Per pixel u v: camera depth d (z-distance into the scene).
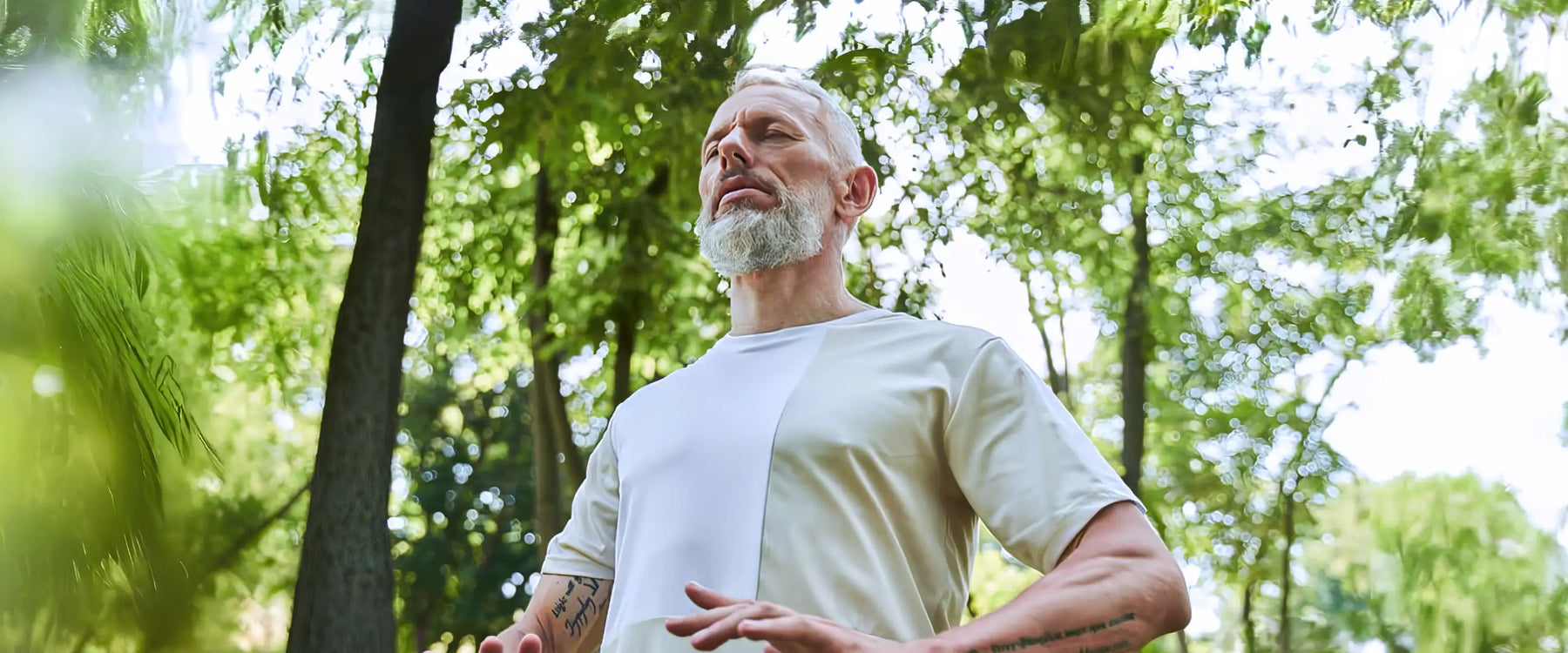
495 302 10.61
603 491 1.83
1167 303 10.66
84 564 6.30
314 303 10.40
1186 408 12.75
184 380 9.86
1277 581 13.57
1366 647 14.43
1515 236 9.54
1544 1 8.80
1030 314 10.99
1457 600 13.93
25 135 6.10
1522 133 9.20
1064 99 8.73
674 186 8.76
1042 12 8.11
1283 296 11.04
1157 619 1.40
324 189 9.49
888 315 1.76
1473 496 13.66
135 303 6.77
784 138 1.81
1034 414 1.58
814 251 1.78
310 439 12.15
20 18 6.48
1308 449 13.04
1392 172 9.48
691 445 1.65
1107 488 1.49
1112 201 9.76
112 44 6.91
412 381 14.42
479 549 16.23
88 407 6.10
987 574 12.23
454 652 15.84
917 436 1.60
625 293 9.34
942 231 9.50
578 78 7.93
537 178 9.48
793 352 1.71
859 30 8.20
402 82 6.07
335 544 5.60
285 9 8.40
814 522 1.55
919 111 8.79
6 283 5.89
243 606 11.51
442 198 10.07
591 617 1.79
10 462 5.99
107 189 6.36
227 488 11.29
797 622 1.27
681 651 1.52
